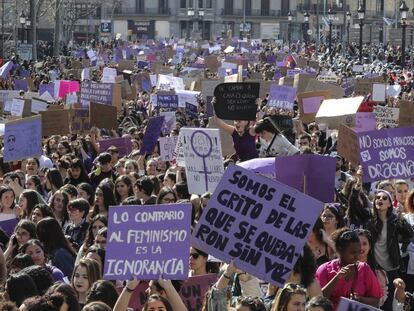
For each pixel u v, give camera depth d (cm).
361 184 3944
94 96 7669
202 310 2731
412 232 3750
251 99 4556
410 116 5866
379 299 2989
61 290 2494
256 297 2538
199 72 12275
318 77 10656
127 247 2666
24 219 3541
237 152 4500
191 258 3023
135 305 2834
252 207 2725
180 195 4162
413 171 3975
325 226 3447
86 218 3869
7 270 3322
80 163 4884
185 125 7069
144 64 14775
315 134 6234
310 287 2875
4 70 11238
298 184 3412
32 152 5100
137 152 5541
